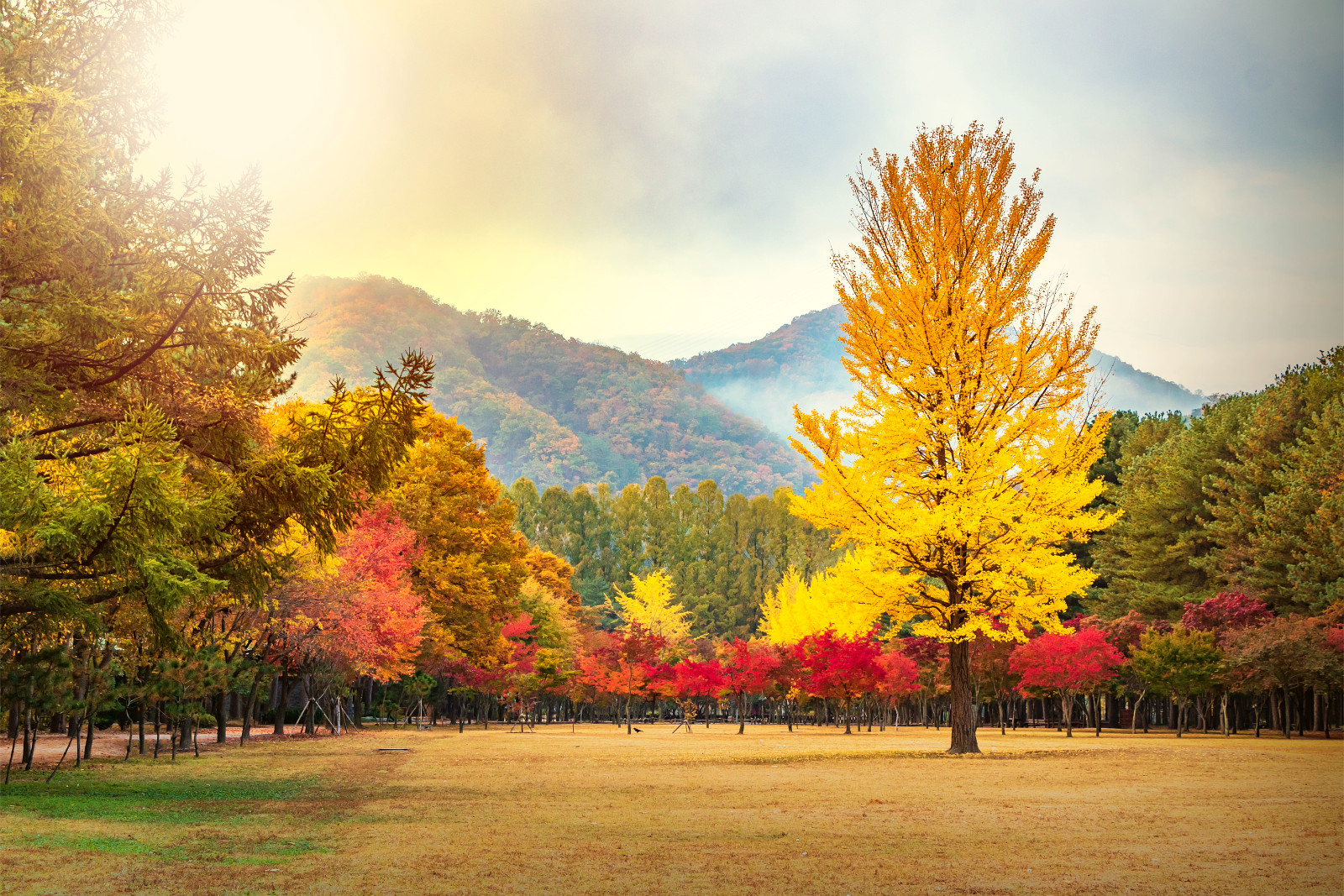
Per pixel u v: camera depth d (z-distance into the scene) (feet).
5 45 44.01
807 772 68.64
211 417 48.34
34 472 37.45
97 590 48.21
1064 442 85.25
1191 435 202.59
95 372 45.75
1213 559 183.62
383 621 117.80
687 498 396.57
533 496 394.11
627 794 53.93
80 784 56.90
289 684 128.06
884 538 87.20
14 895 24.56
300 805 47.52
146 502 37.09
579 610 303.48
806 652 154.92
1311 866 31.24
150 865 29.55
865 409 89.56
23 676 60.49
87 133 45.80
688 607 346.95
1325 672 138.00
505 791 55.21
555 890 26.94
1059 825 41.19
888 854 33.50
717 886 27.73
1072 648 147.13
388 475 49.73
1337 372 180.96
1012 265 87.76
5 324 41.78
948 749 91.45
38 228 40.88
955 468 88.12
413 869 29.86
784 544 363.97
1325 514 150.20
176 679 78.18
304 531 52.85
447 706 233.76
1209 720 188.85
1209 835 38.24
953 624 90.12
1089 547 224.94
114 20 46.85
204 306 46.68
